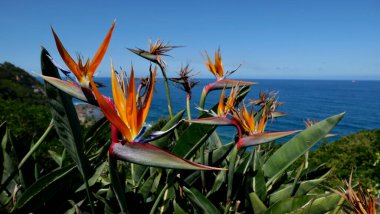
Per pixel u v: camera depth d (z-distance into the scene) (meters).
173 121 0.70
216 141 0.96
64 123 0.54
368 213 0.41
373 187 1.74
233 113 0.58
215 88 0.78
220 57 0.78
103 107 0.40
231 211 0.71
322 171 0.89
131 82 0.42
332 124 0.66
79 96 0.46
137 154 0.42
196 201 0.66
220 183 0.75
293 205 0.60
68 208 0.67
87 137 0.74
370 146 3.15
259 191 0.71
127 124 0.43
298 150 0.70
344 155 2.75
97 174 0.70
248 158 0.76
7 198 0.72
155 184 0.75
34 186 0.57
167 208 0.71
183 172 0.77
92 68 0.45
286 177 0.86
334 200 0.56
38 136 1.46
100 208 0.73
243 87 0.80
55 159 0.91
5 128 0.71
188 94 0.83
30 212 0.61
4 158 0.72
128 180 0.91
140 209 0.69
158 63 0.80
